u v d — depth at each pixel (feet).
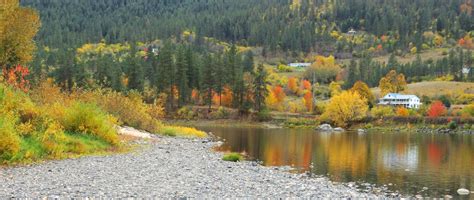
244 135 204.95
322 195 60.13
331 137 208.74
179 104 368.07
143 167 75.41
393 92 508.53
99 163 75.97
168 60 361.92
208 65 371.15
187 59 386.11
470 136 239.50
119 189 53.78
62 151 81.20
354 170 91.35
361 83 428.97
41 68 376.89
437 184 75.97
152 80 394.73
